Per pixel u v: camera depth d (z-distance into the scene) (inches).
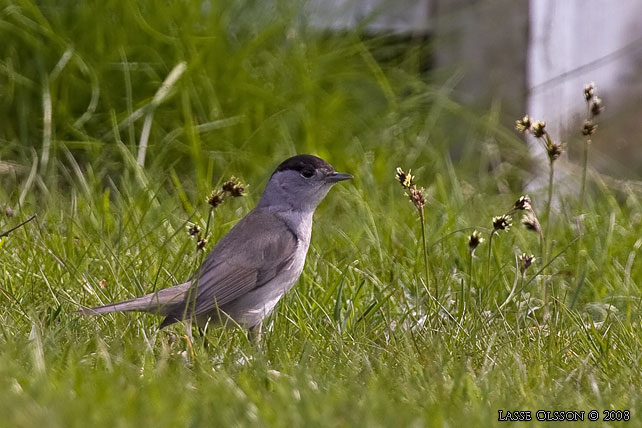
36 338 294.0
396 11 598.2
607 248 431.5
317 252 425.7
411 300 385.4
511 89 569.9
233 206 487.2
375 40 591.5
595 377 304.3
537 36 566.3
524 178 552.7
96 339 308.8
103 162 518.3
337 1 587.5
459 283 405.7
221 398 260.5
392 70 581.6
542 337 339.3
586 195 523.8
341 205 508.7
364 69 580.7
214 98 535.8
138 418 241.1
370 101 575.8
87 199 470.0
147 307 331.9
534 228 386.9
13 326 326.6
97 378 265.9
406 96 591.8
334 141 552.1
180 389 268.2
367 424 246.8
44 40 528.1
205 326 339.9
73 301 350.9
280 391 267.1
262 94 543.5
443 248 431.5
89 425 234.1
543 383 295.7
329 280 396.8
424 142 559.8
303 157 376.8
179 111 533.3
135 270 386.6
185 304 336.5
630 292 404.5
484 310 369.4
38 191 501.7
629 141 597.3
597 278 419.5
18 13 522.0
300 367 290.4
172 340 336.2
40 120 526.6
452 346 329.1
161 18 536.7
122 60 528.1
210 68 538.9
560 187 548.4
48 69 527.5
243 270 352.8
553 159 394.3
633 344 332.5
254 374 292.2
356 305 369.4
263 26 557.9
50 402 246.1
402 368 302.2
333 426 246.8
